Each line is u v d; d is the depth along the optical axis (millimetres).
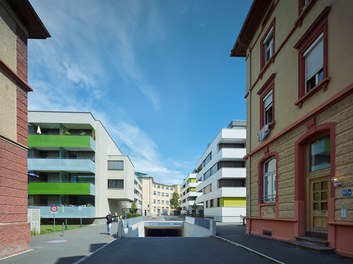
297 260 8070
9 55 11156
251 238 14273
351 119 8516
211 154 50969
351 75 8594
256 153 16625
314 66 11047
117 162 45312
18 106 11609
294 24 12258
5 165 10445
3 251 10000
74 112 35031
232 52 20391
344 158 8727
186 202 100625
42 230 21734
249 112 18359
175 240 15398
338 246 8836
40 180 34719
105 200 40594
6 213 10391
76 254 10695
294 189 11859
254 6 15891
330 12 9750
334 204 9008
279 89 13773
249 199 17500
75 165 33438
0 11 10617
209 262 8742
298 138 11664
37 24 12539
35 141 33469
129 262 9023
